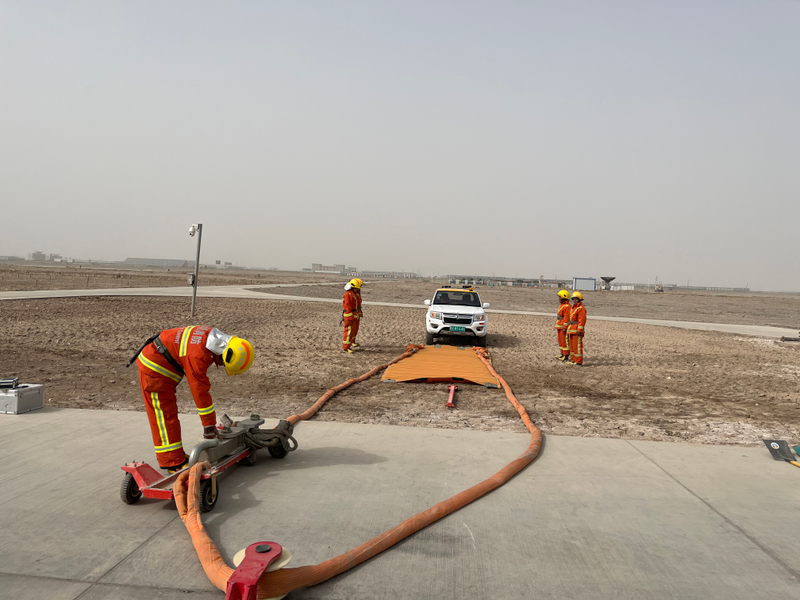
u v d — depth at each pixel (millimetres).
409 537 3801
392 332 19172
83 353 11859
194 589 3104
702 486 4891
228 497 4418
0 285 34188
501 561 3496
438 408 7961
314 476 4922
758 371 13070
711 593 3166
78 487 4531
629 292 88688
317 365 11766
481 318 15930
